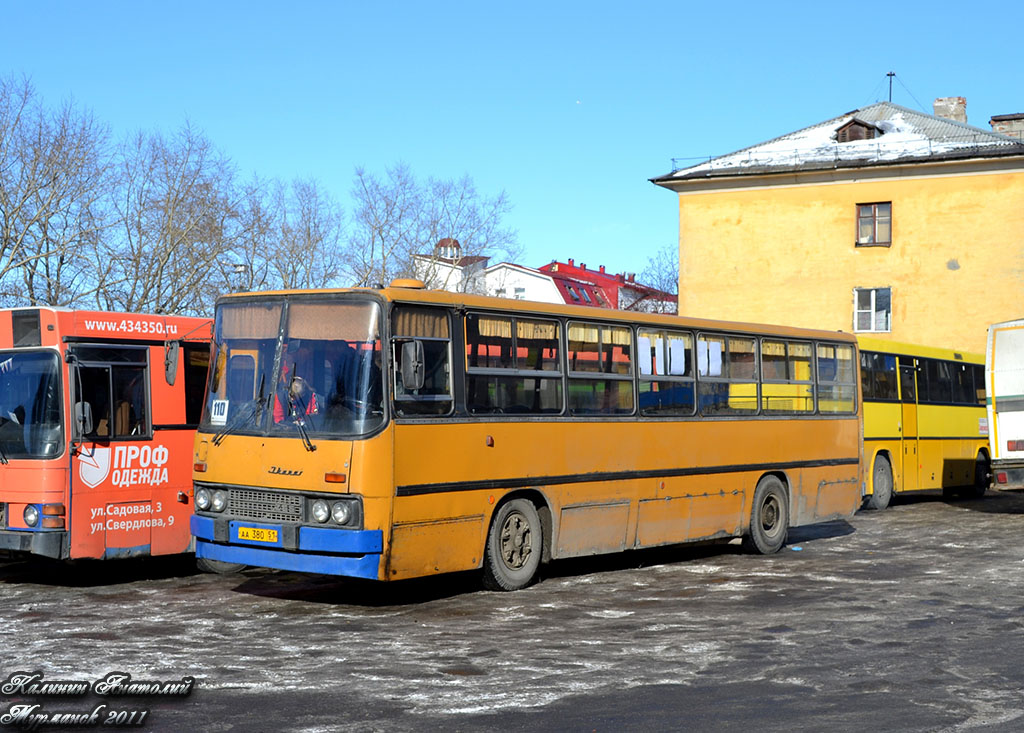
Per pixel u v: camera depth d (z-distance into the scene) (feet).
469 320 38.32
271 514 35.88
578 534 42.27
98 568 46.93
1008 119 154.10
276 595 39.40
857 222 138.72
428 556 36.17
